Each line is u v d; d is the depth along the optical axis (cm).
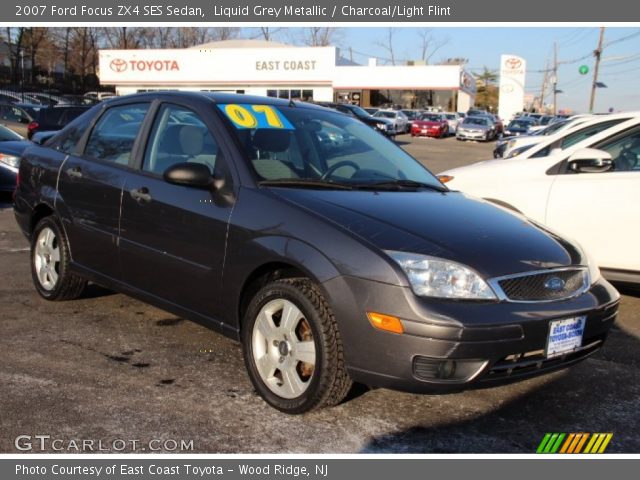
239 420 329
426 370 295
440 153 2575
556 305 317
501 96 6125
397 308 294
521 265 315
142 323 467
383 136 479
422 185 415
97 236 444
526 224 374
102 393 353
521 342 302
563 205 542
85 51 6159
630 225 515
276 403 336
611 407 359
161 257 394
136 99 455
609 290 356
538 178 563
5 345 416
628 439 325
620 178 529
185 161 395
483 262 309
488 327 293
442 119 3750
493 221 359
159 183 401
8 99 2886
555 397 370
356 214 329
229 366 396
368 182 394
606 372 408
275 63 4347
